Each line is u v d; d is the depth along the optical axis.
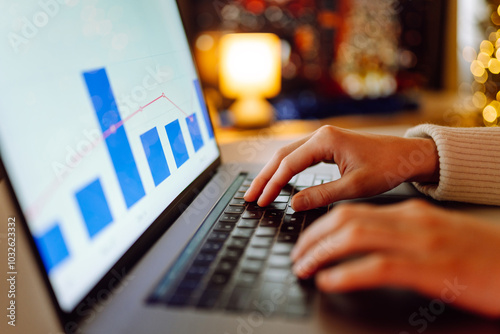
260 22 1.51
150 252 0.41
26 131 0.31
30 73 0.34
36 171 0.31
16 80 0.32
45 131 0.33
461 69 1.60
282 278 0.34
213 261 0.37
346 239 0.30
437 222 0.31
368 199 0.51
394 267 0.29
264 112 1.25
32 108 0.33
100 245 0.35
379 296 0.31
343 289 0.29
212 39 1.45
